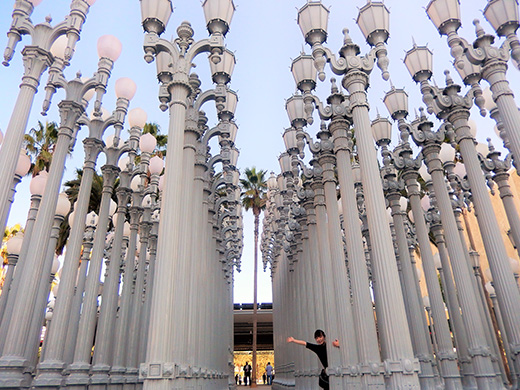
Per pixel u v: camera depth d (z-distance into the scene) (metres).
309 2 6.90
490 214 7.18
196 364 7.72
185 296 6.11
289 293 16.95
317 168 9.82
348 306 7.54
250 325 44.53
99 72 7.83
